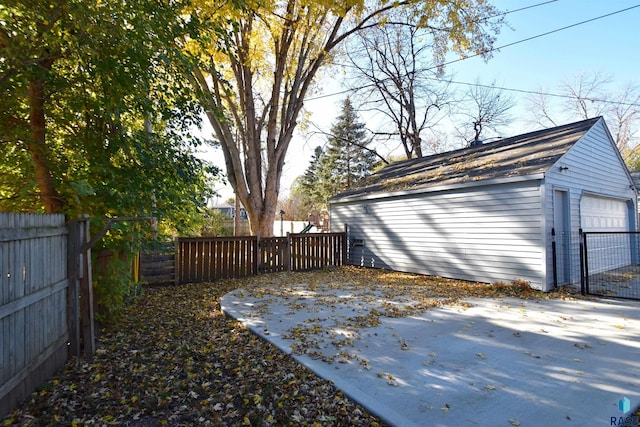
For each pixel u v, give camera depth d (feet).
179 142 16.53
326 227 90.17
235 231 65.87
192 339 14.24
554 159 24.56
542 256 23.32
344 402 9.09
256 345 13.53
